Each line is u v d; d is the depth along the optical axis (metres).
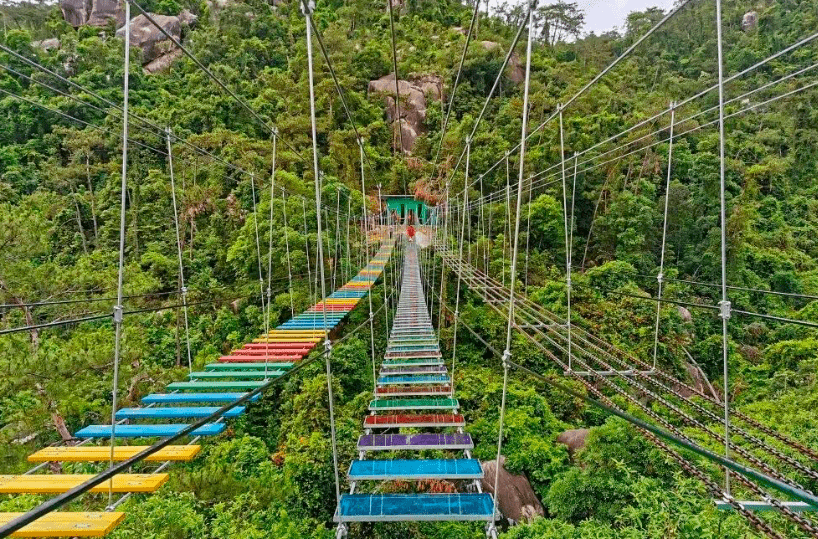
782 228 20.19
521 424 9.80
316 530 6.94
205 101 22.91
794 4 39.03
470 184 20.64
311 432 9.08
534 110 23.33
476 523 7.51
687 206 18.72
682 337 13.07
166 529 5.60
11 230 8.36
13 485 2.84
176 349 12.12
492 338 13.67
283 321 13.41
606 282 14.62
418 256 19.62
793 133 24.48
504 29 40.22
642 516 6.08
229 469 7.53
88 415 8.89
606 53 37.31
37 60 23.52
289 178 16.97
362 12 41.50
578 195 19.89
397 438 5.15
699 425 3.69
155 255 14.97
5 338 7.62
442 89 31.92
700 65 33.59
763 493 2.86
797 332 14.70
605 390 10.87
